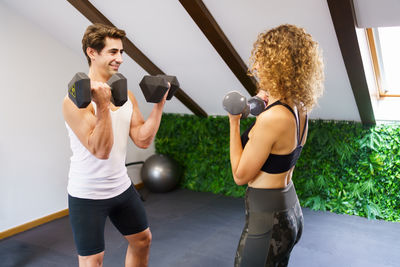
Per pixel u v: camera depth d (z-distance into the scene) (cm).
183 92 422
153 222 372
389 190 372
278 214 136
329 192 401
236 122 141
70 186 166
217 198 454
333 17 231
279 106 128
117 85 128
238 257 142
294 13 251
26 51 348
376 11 229
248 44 299
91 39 157
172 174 464
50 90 374
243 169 133
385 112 367
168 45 333
